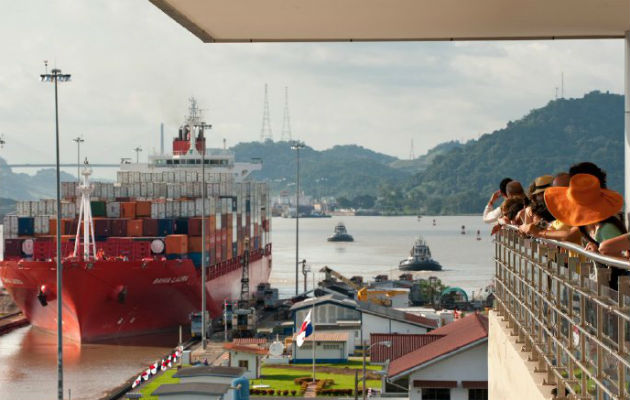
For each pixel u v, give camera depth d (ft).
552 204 25.12
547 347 30.04
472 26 48.01
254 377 189.16
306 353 209.36
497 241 44.96
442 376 112.27
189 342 254.06
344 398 163.53
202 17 45.21
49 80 195.11
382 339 147.95
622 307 20.26
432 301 361.10
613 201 24.84
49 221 269.85
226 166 405.59
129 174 350.02
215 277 296.10
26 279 251.19
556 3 42.45
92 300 244.83
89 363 219.61
